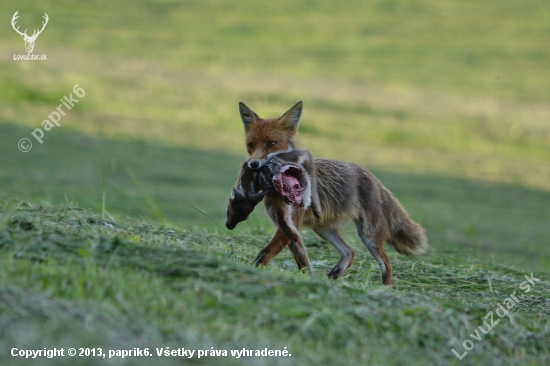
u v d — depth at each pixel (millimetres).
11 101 44469
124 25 75125
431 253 21094
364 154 44844
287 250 19203
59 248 12539
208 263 12703
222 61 66500
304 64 68625
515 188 41031
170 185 31859
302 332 10992
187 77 58438
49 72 51906
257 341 10422
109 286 11109
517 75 71438
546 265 22844
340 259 17578
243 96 54031
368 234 17891
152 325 10242
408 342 11680
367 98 58406
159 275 12062
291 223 16188
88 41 67125
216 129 46594
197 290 11586
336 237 17797
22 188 26656
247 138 18250
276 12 85938
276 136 17891
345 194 17578
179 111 48844
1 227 12945
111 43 67812
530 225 31766
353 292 12852
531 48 80250
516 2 95812
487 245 26781
